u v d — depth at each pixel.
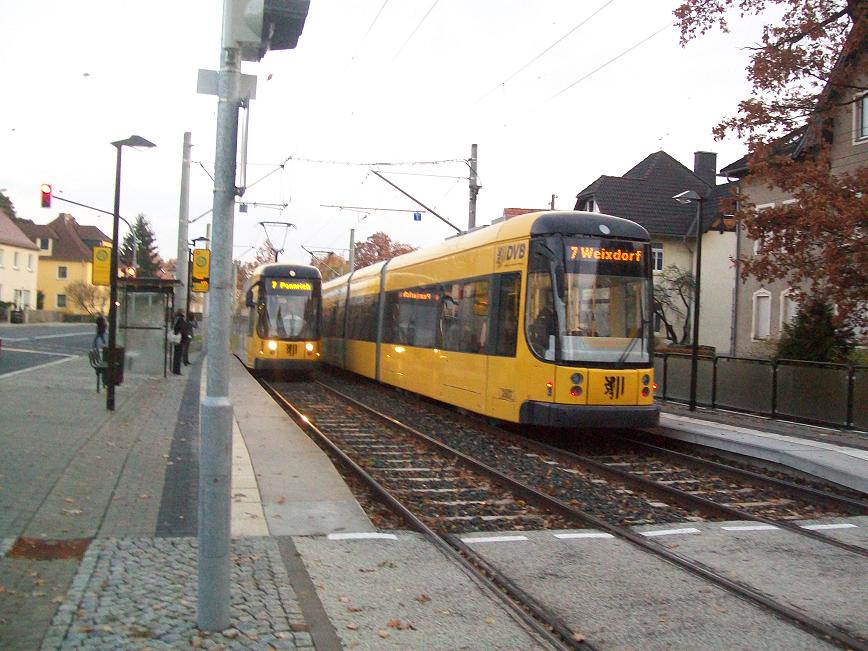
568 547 7.21
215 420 4.83
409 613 5.38
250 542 6.91
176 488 8.66
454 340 16.14
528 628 5.18
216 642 4.68
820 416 15.86
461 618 5.32
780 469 11.52
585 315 12.86
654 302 13.41
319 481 9.54
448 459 12.16
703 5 15.39
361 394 22.67
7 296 70.56
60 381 20.16
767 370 17.34
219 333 4.88
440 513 8.70
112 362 14.87
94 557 6.17
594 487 10.22
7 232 71.62
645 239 13.45
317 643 4.77
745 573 6.54
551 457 12.50
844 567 6.73
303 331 25.33
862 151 22.97
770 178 15.48
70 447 10.71
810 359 20.53
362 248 73.88
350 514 8.06
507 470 11.33
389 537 7.28
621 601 5.79
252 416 15.49
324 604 5.48
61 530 6.91
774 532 7.90
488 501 9.29
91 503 7.86
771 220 15.30
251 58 5.12
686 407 19.48
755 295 30.12
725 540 7.57
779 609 5.58
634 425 12.84
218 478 4.83
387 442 13.89
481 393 14.66
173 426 13.25
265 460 10.80
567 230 13.10
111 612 5.06
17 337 42.53
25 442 10.90
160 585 5.59
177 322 28.61
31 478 8.77
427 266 18.41
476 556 6.86
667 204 42.69
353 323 26.11
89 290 71.50
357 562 6.49
